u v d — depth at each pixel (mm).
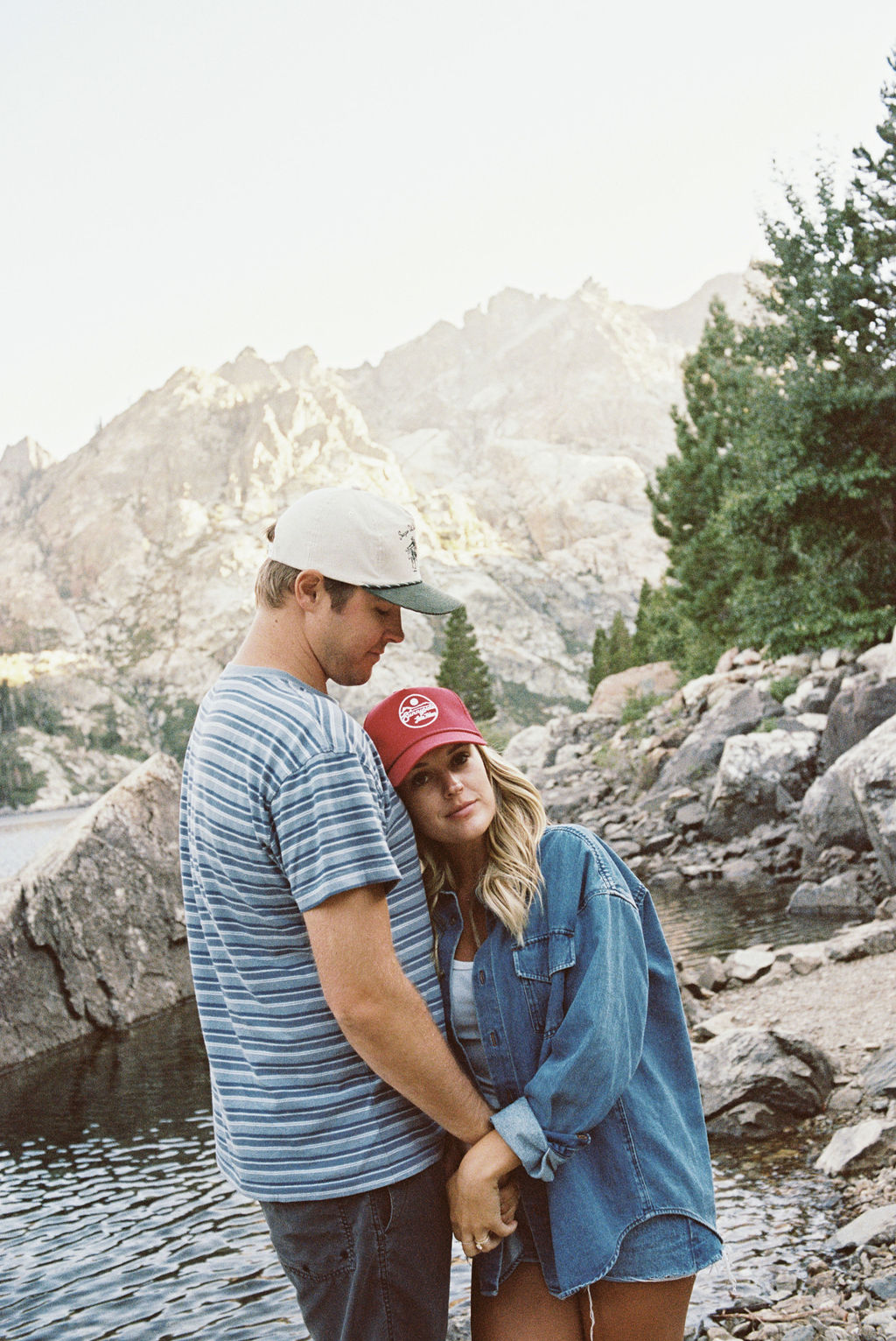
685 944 11094
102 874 11570
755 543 22625
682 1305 2254
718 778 17125
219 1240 5441
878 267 20406
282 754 2049
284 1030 2096
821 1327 3766
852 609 21094
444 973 2375
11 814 160875
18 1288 5070
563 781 24062
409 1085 2031
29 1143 7379
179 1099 8078
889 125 20078
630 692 30875
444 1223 2197
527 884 2289
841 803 13398
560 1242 2176
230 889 2098
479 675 62875
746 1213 4883
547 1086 2107
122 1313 4734
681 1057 2414
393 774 2309
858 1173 5098
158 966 11711
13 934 10578
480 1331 2342
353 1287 2107
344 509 2234
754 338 21828
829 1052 6660
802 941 10414
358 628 2254
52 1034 10500
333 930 1977
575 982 2221
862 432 20766
